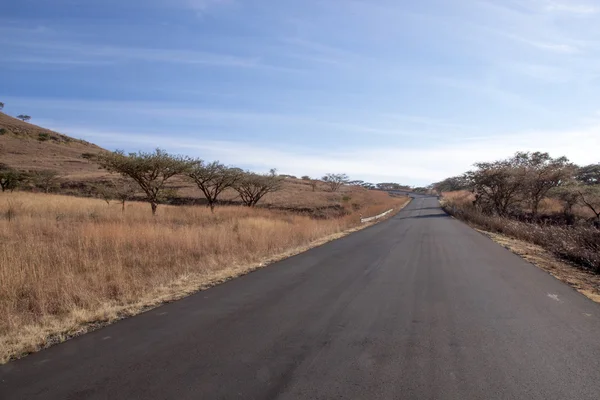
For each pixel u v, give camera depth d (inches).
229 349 190.2
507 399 143.3
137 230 534.6
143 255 429.4
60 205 966.4
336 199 1958.7
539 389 150.9
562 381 157.6
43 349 192.2
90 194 1753.2
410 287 328.2
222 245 496.1
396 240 710.5
